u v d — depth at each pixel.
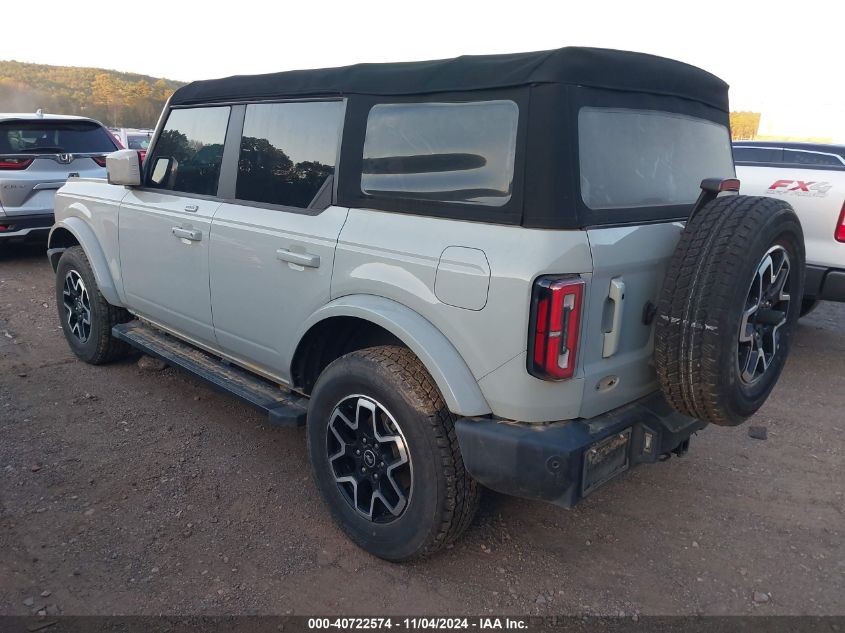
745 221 2.47
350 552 3.11
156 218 4.18
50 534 3.16
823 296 5.93
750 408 2.73
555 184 2.39
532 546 3.19
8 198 8.20
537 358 2.40
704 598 2.86
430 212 2.73
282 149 3.44
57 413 4.44
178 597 2.78
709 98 3.27
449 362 2.60
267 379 3.90
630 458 2.77
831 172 5.83
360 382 2.87
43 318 6.49
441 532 2.78
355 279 2.93
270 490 3.61
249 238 3.48
